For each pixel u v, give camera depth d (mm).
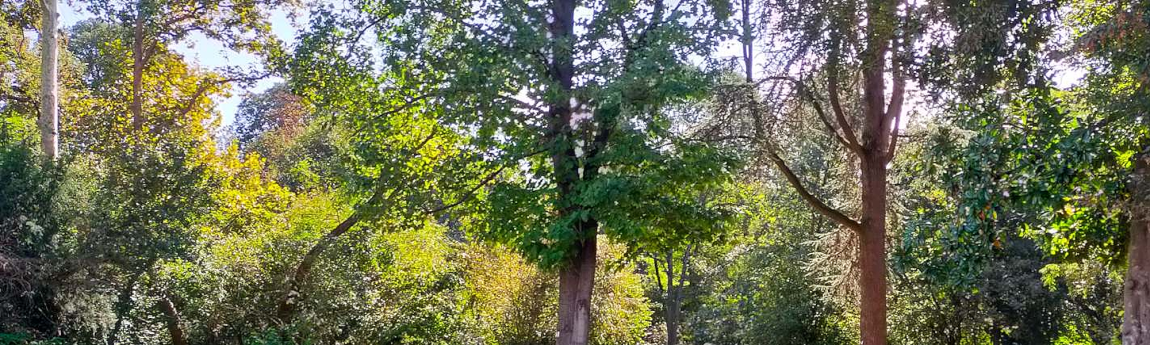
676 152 14234
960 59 13047
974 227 10469
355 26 17922
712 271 34312
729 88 15586
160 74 24141
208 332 15789
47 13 17547
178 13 23516
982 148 10766
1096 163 10875
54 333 13992
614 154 13391
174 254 14930
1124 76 12000
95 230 14281
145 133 19594
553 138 14062
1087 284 18594
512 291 22656
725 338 31172
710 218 14594
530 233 13914
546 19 14758
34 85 21734
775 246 26828
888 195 17516
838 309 24609
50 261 13680
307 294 16453
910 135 16812
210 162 19719
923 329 24391
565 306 14680
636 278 24891
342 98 18938
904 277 21906
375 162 15883
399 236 18922
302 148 38281
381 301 18344
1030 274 25484
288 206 21328
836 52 14586
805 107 16516
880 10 13633
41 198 14086
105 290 14484
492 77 13984
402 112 18547
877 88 16078
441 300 19766
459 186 15453
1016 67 12734
